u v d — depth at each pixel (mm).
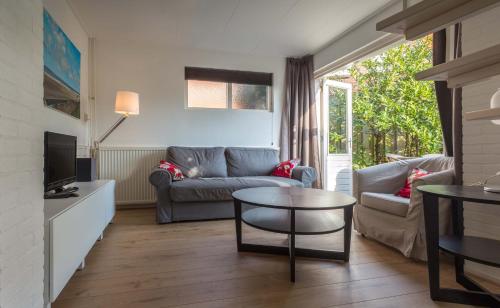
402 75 4848
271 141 4496
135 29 3529
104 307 1487
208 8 3021
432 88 4508
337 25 3432
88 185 2516
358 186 2738
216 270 1946
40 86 1222
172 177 3283
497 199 1308
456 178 2111
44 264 1317
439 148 4539
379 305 1534
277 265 2041
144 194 3914
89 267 1974
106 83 3840
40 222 1219
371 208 2561
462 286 1763
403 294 1654
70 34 2992
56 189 2105
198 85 4262
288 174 3820
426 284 1777
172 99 4082
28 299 1119
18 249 1045
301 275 1883
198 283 1757
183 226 3023
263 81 4469
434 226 1610
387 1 2898
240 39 3848
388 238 2338
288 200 2035
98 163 3742
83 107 3480
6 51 965
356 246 2449
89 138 3754
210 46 4098
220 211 3279
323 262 2104
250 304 1528
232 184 3244
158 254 2223
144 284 1736
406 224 2176
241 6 2984
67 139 2268
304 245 2457
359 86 5297
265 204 1902
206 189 3156
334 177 4539
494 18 1776
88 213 1955
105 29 3520
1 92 938
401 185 2785
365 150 5383
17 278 1038
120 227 2980
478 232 1886
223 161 3969
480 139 1879
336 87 4613
